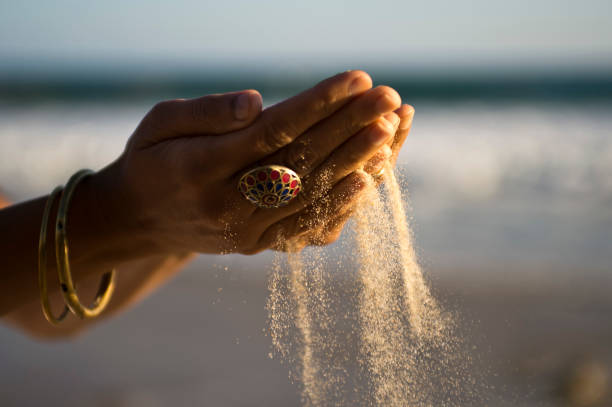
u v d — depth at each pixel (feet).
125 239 3.36
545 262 19.47
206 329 13.88
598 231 23.16
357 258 3.25
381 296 3.28
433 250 21.07
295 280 3.33
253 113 2.71
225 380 11.15
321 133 2.72
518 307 15.07
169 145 2.96
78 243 3.26
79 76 182.19
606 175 33.32
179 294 16.83
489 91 110.93
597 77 152.76
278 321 3.36
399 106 2.73
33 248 3.27
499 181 32.99
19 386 11.21
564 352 11.70
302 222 3.11
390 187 3.18
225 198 3.00
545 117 70.90
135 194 3.16
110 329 14.23
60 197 3.30
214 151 2.83
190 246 3.44
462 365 3.46
